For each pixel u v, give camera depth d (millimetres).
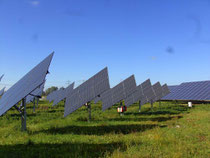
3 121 16484
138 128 12711
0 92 29891
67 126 13602
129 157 7277
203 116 17078
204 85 34625
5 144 9328
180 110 23297
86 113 21531
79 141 9633
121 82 20531
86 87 15477
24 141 9750
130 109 25578
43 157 7527
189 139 9836
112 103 17859
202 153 7742
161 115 19203
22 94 10469
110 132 11625
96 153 7840
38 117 18688
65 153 7840
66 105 14617
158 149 8109
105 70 16125
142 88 24188
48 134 11305
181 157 7215
